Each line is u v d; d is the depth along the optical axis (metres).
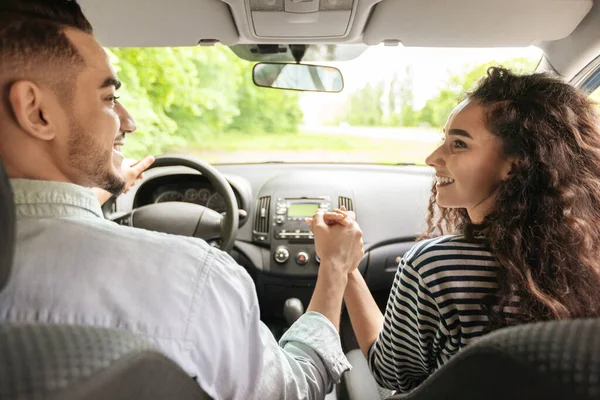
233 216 1.74
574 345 0.35
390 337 1.05
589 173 0.86
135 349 0.43
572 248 0.82
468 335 0.88
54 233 0.65
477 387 0.42
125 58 2.34
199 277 0.67
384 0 1.33
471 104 0.93
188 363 0.63
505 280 0.83
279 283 2.13
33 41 0.65
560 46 1.63
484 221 0.91
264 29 1.50
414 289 0.93
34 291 0.61
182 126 2.48
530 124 0.85
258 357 0.74
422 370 1.07
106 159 0.76
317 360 0.93
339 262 1.14
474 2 1.34
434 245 0.92
